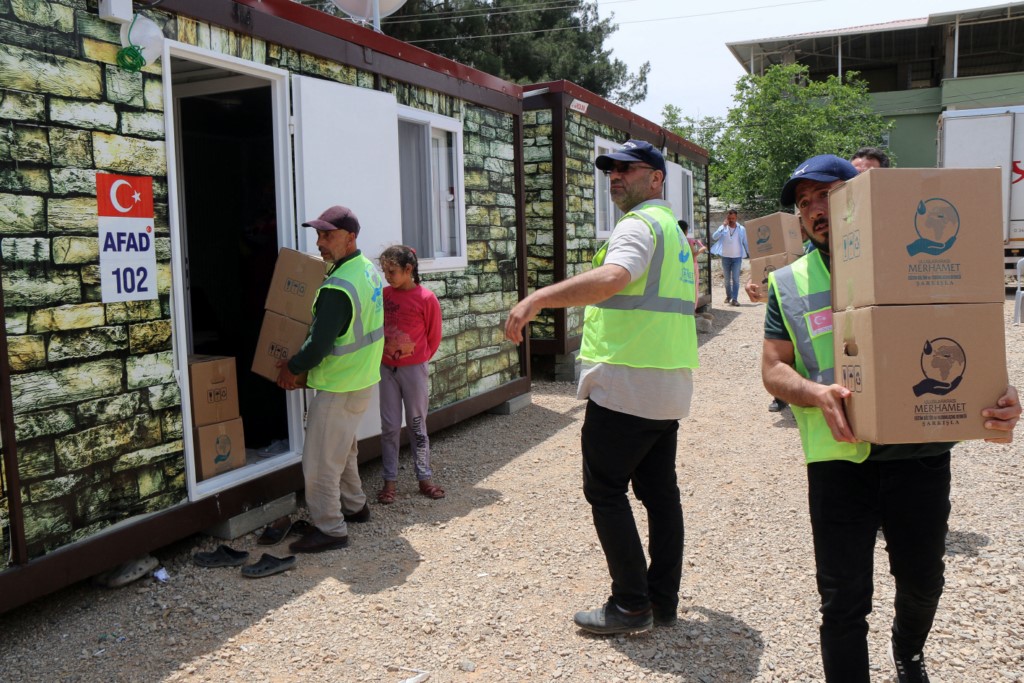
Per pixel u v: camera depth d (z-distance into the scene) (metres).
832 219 2.15
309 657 3.05
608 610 3.12
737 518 4.41
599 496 3.04
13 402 3.07
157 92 3.66
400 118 5.61
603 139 9.68
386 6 5.92
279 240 4.53
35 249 3.15
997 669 2.80
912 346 1.91
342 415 3.98
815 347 2.23
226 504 4.07
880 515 2.26
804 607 3.34
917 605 2.36
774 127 23.31
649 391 2.90
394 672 2.93
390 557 4.00
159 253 3.69
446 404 6.16
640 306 2.90
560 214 8.38
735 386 8.17
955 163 15.52
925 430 1.92
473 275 6.57
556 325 8.47
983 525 4.13
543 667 2.93
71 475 3.31
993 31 26.23
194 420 4.00
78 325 3.32
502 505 4.75
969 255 1.91
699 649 3.02
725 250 15.30
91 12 3.35
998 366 1.92
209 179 5.82
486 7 22.72
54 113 3.21
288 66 4.50
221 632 3.26
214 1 3.91
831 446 2.20
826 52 28.73
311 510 4.07
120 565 3.69
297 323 4.17
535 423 6.82
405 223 5.76
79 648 3.15
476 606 3.45
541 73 23.11
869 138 23.83
